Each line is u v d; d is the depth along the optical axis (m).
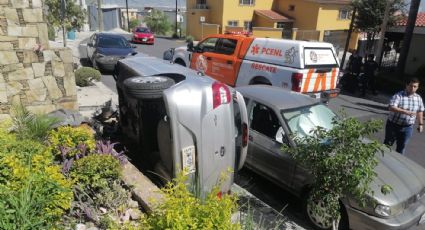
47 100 6.27
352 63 14.41
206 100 3.89
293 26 35.59
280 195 5.79
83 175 3.83
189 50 12.80
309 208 4.98
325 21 34.09
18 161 3.40
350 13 35.25
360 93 14.38
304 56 9.27
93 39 15.43
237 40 11.06
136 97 4.12
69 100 6.55
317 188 4.49
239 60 10.87
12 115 5.79
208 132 3.95
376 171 4.86
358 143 4.22
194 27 37.53
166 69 4.96
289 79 9.44
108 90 10.41
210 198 2.82
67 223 3.41
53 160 4.12
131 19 55.50
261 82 10.40
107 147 4.49
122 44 14.93
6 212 2.74
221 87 4.03
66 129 4.52
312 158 4.43
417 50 19.38
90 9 45.06
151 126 4.69
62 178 3.47
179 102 3.80
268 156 5.71
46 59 6.16
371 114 11.34
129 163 4.59
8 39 5.68
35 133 4.49
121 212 3.67
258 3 35.56
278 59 9.78
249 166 6.16
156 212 2.71
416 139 9.05
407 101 6.56
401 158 5.46
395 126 6.74
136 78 4.41
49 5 15.40
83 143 4.35
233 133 4.21
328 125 5.81
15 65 5.82
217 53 11.69
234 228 2.63
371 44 25.34
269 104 5.89
